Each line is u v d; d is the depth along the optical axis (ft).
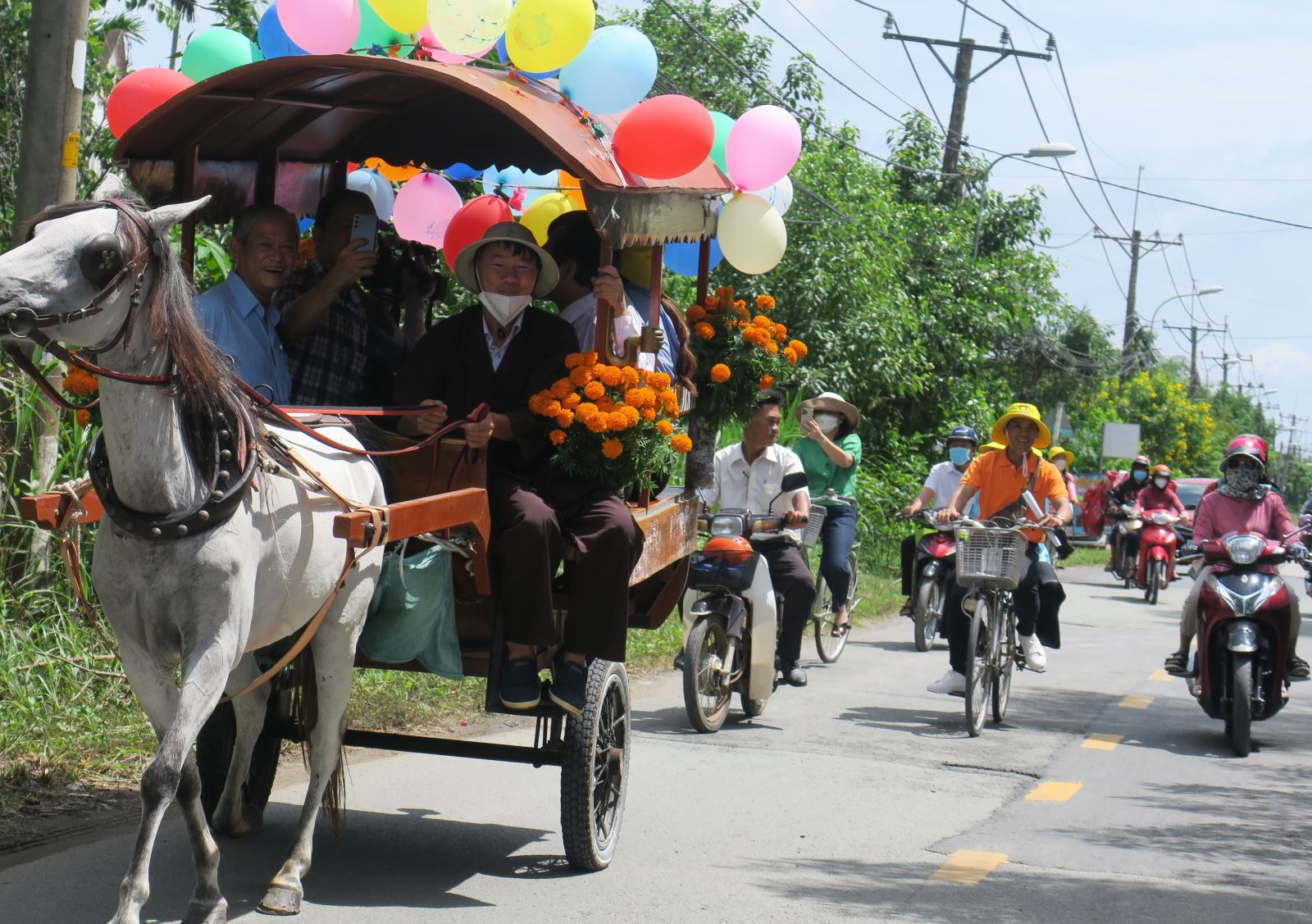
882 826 21.39
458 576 17.43
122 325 12.76
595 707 17.66
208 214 19.89
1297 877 19.51
